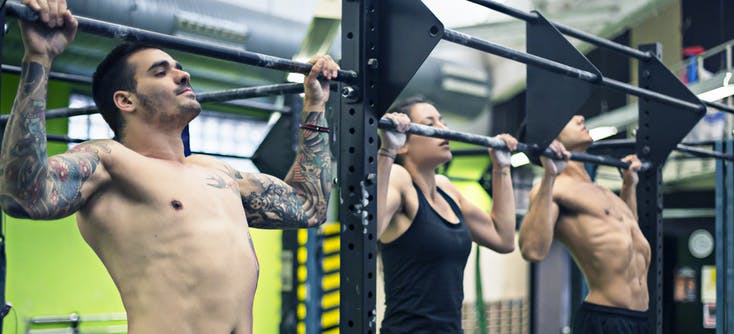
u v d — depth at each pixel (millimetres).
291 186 2248
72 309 5426
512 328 8930
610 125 8578
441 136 2688
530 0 7973
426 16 2174
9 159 1588
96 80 1992
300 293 6168
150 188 1817
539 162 3262
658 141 3678
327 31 5547
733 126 8422
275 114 5781
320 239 5656
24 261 5230
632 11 8008
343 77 2188
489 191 5523
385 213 2682
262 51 5371
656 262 3646
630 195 3730
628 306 3512
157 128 1942
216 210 1911
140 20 4551
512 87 7969
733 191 4844
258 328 6133
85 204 1803
